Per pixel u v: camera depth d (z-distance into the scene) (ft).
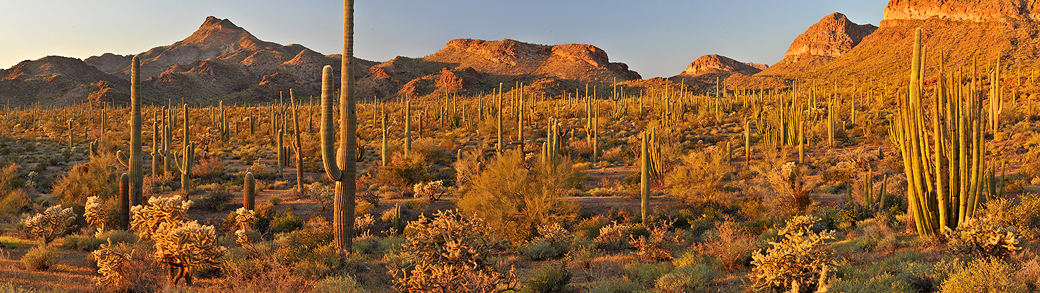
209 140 170.81
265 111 278.67
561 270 34.58
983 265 25.61
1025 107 155.02
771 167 104.73
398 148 144.56
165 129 100.42
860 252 38.91
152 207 36.50
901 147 40.91
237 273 31.17
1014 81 193.77
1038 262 28.76
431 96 587.27
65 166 131.44
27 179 108.88
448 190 97.09
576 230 61.77
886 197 60.80
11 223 62.80
